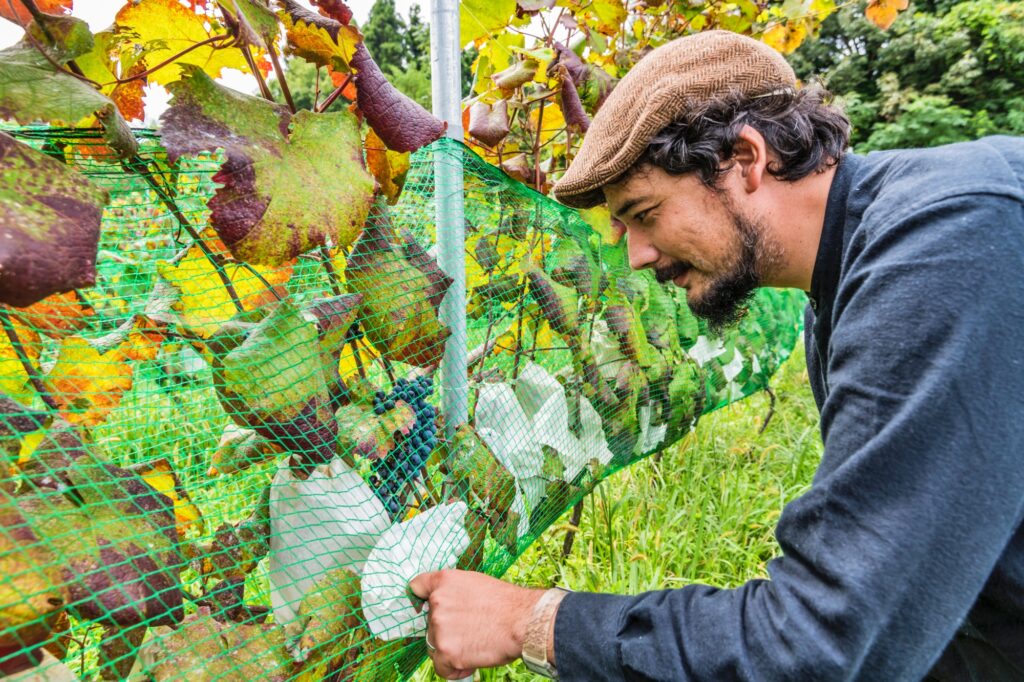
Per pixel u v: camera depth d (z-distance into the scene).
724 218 0.87
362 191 0.69
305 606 0.76
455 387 1.07
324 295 0.90
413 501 1.02
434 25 1.01
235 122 0.62
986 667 0.86
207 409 0.94
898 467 0.60
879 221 0.73
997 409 0.60
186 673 0.66
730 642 0.67
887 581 0.59
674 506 2.38
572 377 1.50
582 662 0.76
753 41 0.88
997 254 0.62
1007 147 0.73
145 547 0.59
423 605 0.90
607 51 2.22
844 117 0.88
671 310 2.03
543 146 1.90
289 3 0.69
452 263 1.04
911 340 0.62
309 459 0.77
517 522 1.16
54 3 0.64
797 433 3.32
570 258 1.48
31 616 0.50
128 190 0.68
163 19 0.72
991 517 0.60
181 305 0.76
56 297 0.70
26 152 0.48
